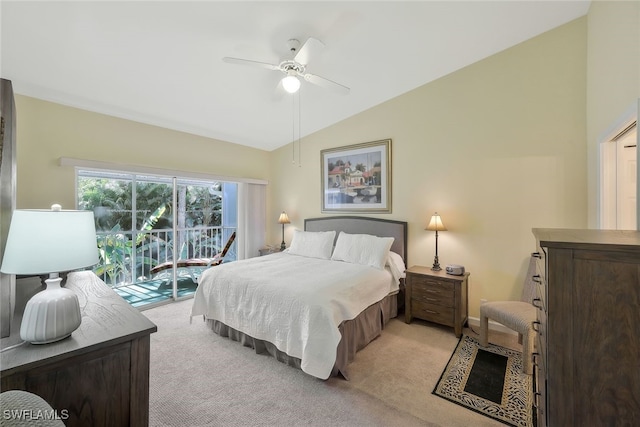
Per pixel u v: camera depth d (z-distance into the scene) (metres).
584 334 0.89
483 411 1.74
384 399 1.85
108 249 3.69
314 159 4.58
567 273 0.91
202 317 3.27
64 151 2.92
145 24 2.01
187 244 4.42
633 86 1.61
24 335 1.04
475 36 2.61
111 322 1.27
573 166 2.56
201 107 3.38
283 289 2.28
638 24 1.55
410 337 2.77
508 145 2.88
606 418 0.87
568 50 2.56
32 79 2.54
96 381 1.10
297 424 1.64
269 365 2.25
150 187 4.03
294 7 2.02
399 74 3.15
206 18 2.02
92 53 2.26
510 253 2.88
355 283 2.50
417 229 3.52
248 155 4.82
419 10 2.19
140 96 2.99
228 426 1.62
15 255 1.09
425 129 3.43
